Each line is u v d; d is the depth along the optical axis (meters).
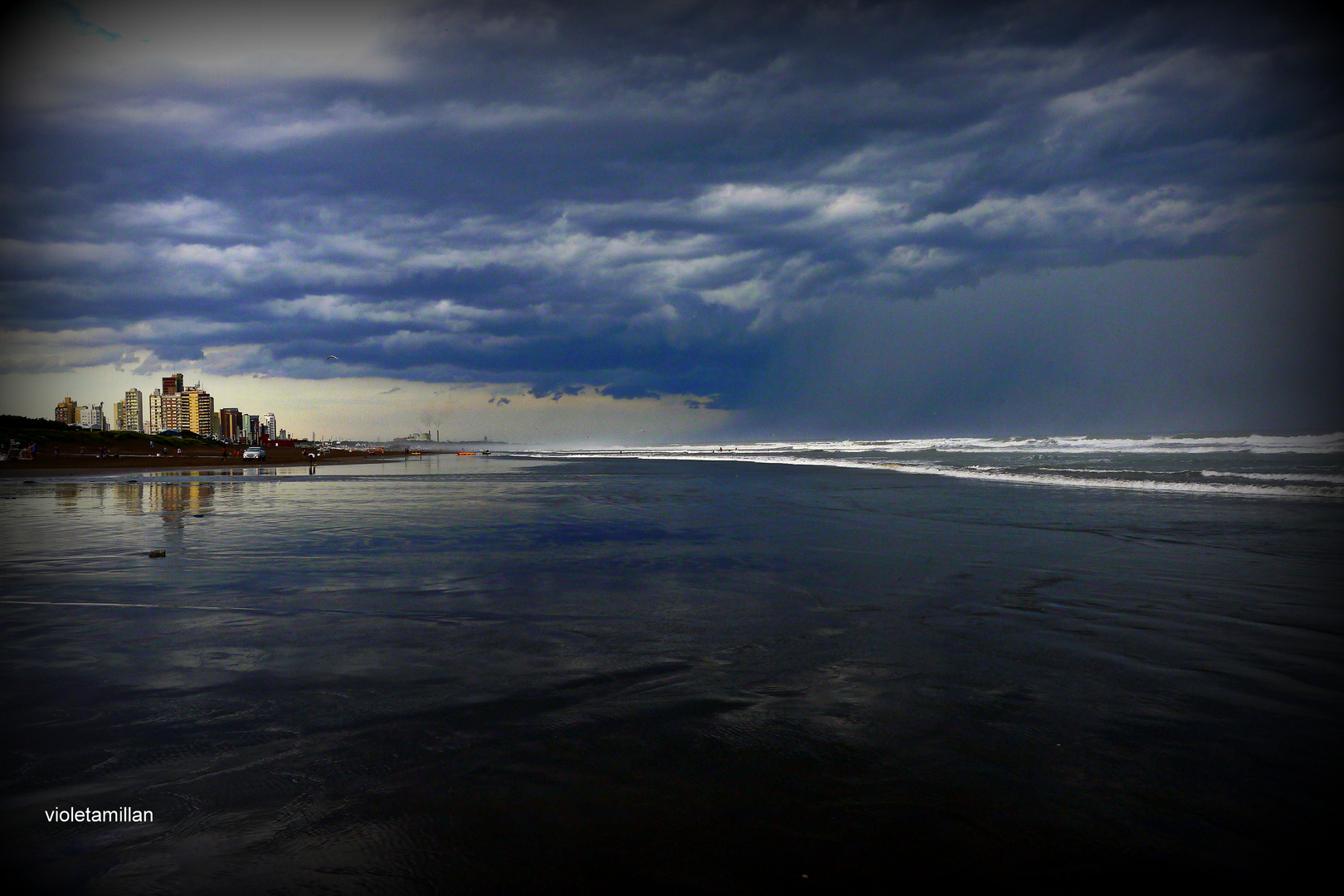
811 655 5.91
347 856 3.04
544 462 73.75
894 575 9.46
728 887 2.81
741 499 22.17
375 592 8.50
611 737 4.25
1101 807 3.41
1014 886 2.81
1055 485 24.72
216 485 33.19
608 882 2.85
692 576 9.49
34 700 4.83
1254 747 4.08
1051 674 5.40
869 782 3.67
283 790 3.59
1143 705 4.75
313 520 16.62
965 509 17.62
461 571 9.90
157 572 9.84
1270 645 6.18
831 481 30.62
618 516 17.34
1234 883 2.81
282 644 6.25
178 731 4.31
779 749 4.07
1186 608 7.55
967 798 3.50
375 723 4.46
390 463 72.81
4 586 8.84
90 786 3.62
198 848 3.11
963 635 6.52
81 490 28.84
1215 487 21.52
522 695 4.96
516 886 2.83
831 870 2.92
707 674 5.42
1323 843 3.09
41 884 2.86
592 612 7.45
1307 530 13.11
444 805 3.45
